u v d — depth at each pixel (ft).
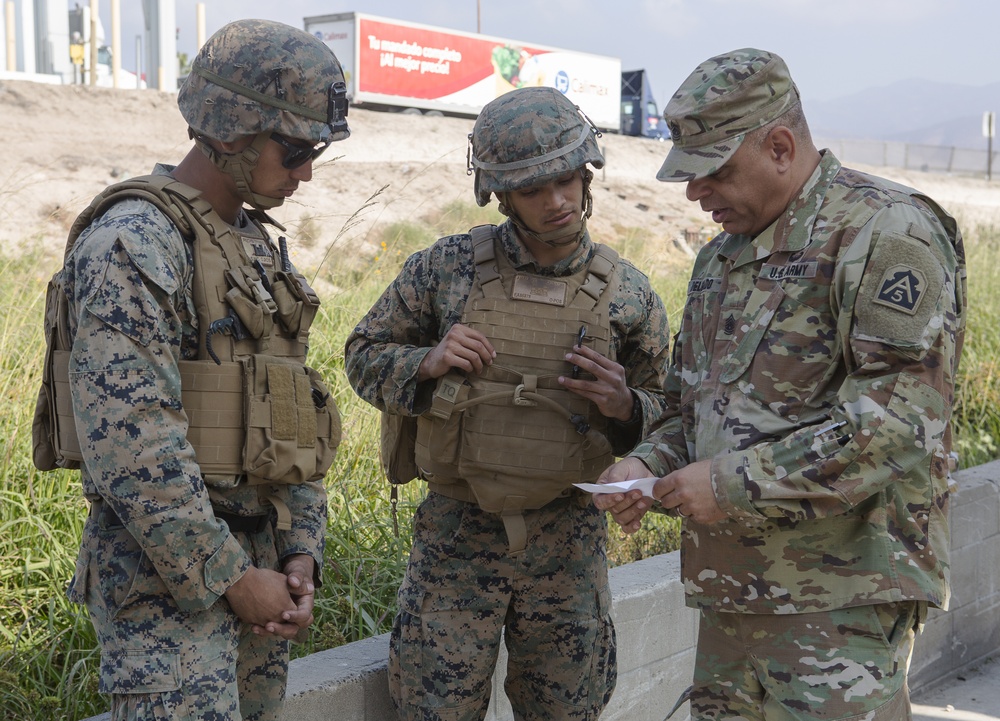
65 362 5.76
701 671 7.04
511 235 7.70
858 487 5.81
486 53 67.56
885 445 5.77
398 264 22.89
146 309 5.48
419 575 7.75
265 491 6.31
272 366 6.14
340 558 10.52
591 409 7.72
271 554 6.44
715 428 6.42
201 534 5.56
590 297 7.70
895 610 6.39
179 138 43.65
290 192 6.36
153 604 5.69
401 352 7.70
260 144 6.05
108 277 5.47
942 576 6.48
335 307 15.78
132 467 5.40
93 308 5.43
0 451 10.74
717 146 6.19
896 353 5.81
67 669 8.60
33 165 36.70
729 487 5.98
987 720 12.53
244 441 5.99
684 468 6.21
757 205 6.39
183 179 6.31
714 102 6.14
